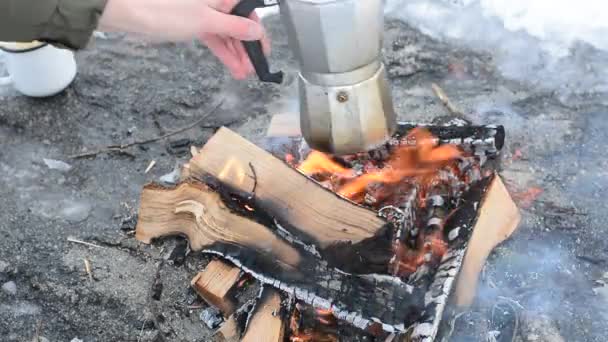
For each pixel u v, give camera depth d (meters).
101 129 1.26
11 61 1.23
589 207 1.09
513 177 1.13
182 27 0.80
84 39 0.80
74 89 1.30
